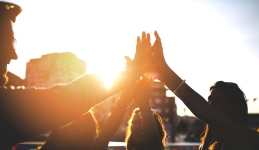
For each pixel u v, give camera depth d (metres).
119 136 30.33
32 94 0.49
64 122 0.54
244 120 1.64
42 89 0.52
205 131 1.94
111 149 4.36
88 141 1.50
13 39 0.54
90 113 1.53
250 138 0.90
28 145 4.20
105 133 1.58
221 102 1.62
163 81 1.11
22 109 0.47
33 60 71.50
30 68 71.12
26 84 69.81
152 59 1.14
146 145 1.97
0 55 0.51
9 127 0.46
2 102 0.46
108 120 1.62
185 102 1.00
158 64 1.12
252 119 37.41
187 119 94.62
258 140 0.89
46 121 0.50
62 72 67.94
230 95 1.62
